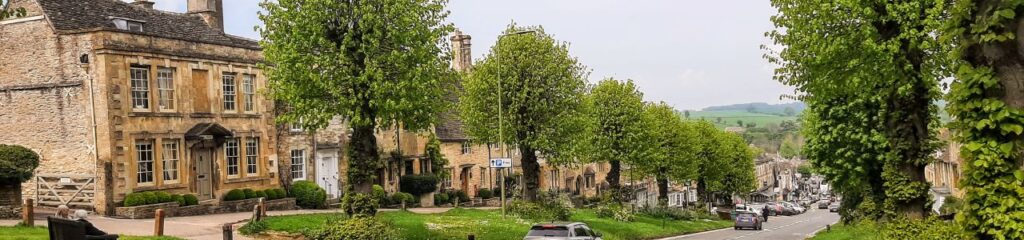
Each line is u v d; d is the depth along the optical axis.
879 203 34.19
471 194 55.72
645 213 54.38
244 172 37.38
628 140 49.44
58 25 32.06
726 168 70.69
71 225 14.61
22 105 32.75
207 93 35.56
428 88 26.00
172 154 33.91
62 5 33.12
